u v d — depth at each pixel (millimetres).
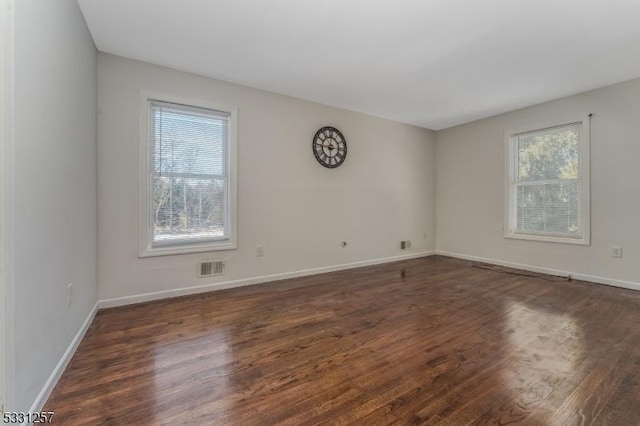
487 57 2863
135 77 2879
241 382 1615
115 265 2801
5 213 1107
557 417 1341
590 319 2488
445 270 4340
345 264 4430
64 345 1740
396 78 3336
